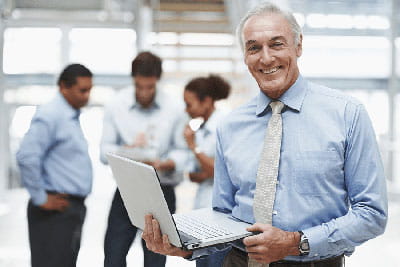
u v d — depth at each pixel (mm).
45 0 5391
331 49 5711
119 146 2516
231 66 5234
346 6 5629
